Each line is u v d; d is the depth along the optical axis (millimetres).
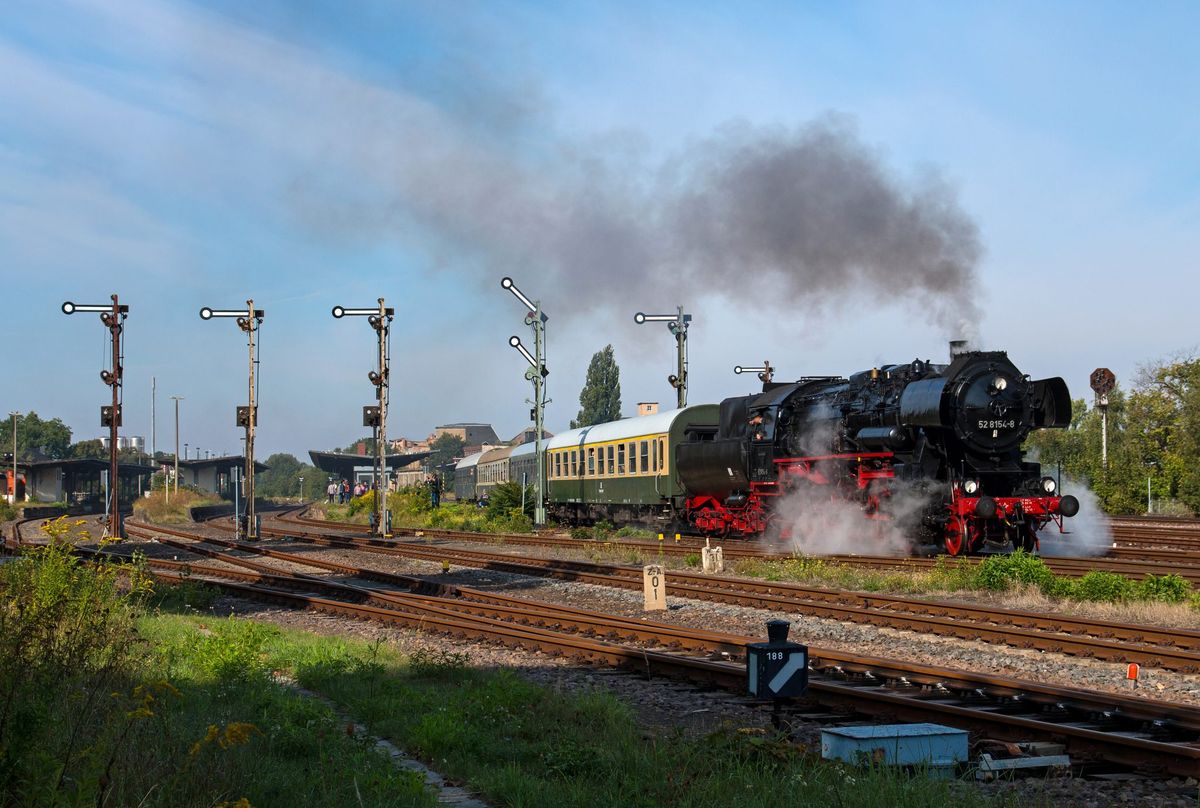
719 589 19156
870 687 10547
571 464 42562
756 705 10148
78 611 10781
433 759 8273
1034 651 12680
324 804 6734
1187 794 7125
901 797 6555
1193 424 45312
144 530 45719
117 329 34938
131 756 6688
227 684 10500
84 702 7785
